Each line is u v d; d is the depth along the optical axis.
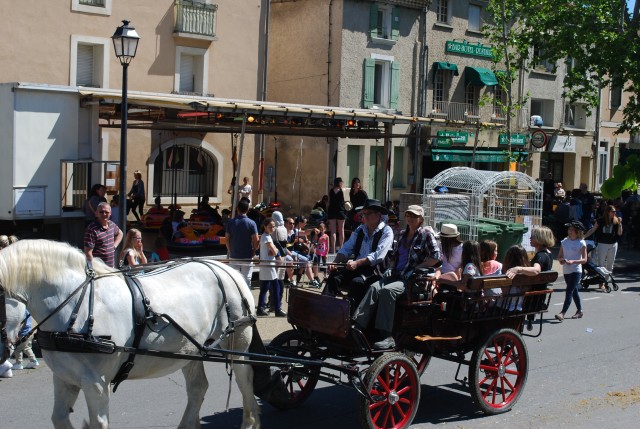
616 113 44.09
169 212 21.38
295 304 8.45
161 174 26.70
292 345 8.62
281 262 8.62
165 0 25.67
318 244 17.11
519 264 10.40
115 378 6.59
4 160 15.66
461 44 34.69
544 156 41.00
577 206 25.41
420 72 33.25
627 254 25.62
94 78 24.64
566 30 25.88
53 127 16.03
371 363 8.27
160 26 25.64
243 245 13.62
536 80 38.72
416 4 32.53
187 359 6.87
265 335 12.23
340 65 30.25
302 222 17.64
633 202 27.19
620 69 24.22
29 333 6.27
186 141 26.70
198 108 16.20
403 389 8.02
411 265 8.51
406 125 32.69
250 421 7.57
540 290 9.51
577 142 41.59
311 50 31.09
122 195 14.07
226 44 27.36
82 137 16.59
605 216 18.89
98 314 6.37
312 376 8.52
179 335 6.88
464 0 34.84
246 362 7.29
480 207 20.05
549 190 35.06
